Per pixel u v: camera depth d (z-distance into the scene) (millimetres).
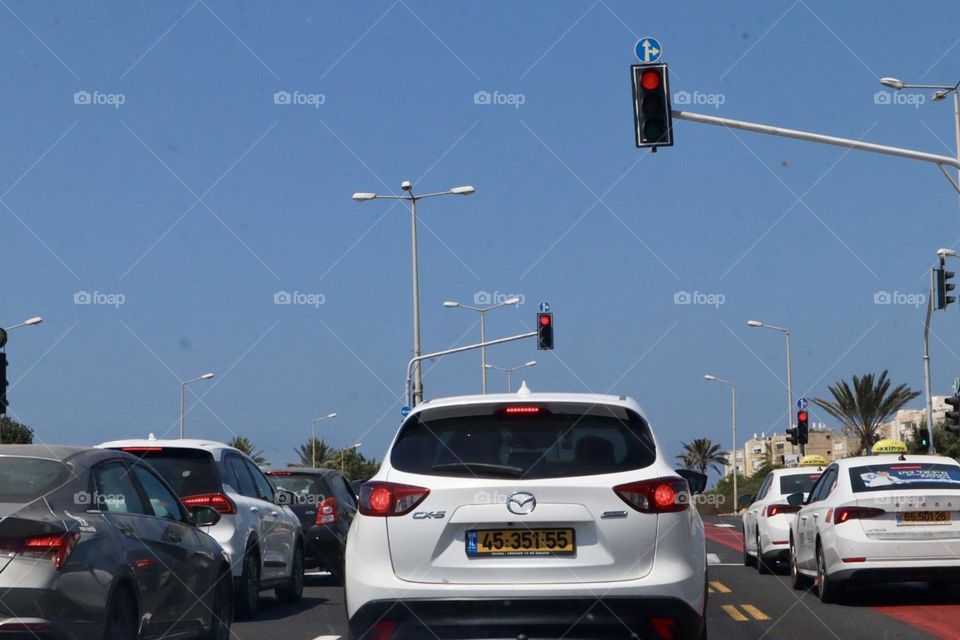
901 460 14070
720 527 38219
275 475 17859
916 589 15484
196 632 9766
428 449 7258
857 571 13227
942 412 112438
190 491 12844
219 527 12758
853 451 64875
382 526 7070
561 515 6934
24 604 7191
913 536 13125
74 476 8031
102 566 7730
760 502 19438
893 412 58594
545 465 7090
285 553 14695
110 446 13102
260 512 13789
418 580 6977
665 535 7000
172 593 9047
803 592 15375
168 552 9000
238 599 12875
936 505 13180
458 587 6898
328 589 17203
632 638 6895
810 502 15414
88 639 7520
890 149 18453
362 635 7070
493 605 6852
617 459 7141
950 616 12508
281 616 13359
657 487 7051
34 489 7777
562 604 6848
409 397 38125
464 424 7336
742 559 22438
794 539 15852
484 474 7078
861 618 12422
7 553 7254
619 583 6879
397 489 7090
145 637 8477
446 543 6977
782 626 11820
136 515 8711
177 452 13078
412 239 37938
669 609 6898
